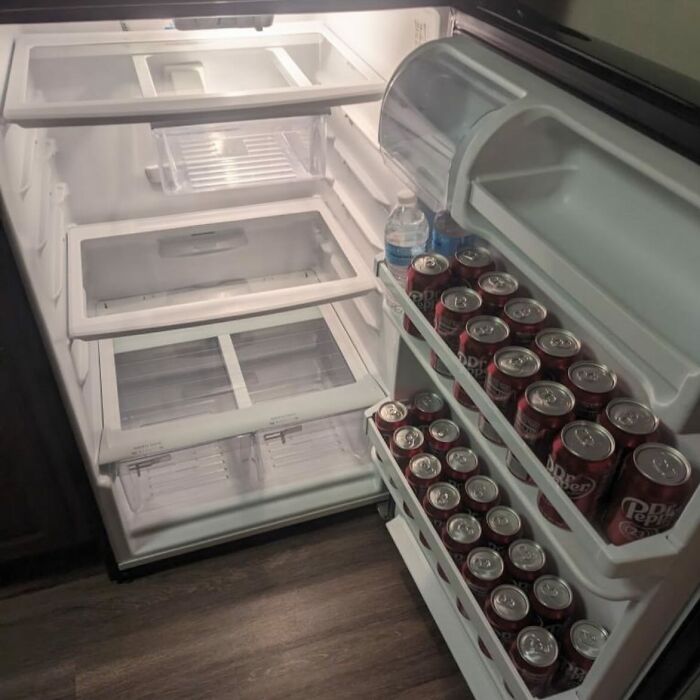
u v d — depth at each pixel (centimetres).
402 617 147
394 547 162
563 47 83
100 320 132
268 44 146
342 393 157
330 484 165
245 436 156
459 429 141
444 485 130
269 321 187
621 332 63
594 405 87
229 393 171
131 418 163
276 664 139
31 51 136
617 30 77
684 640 80
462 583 117
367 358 172
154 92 125
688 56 67
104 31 150
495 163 85
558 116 76
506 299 105
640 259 77
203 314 135
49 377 119
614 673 86
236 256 186
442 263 112
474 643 125
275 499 161
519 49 91
